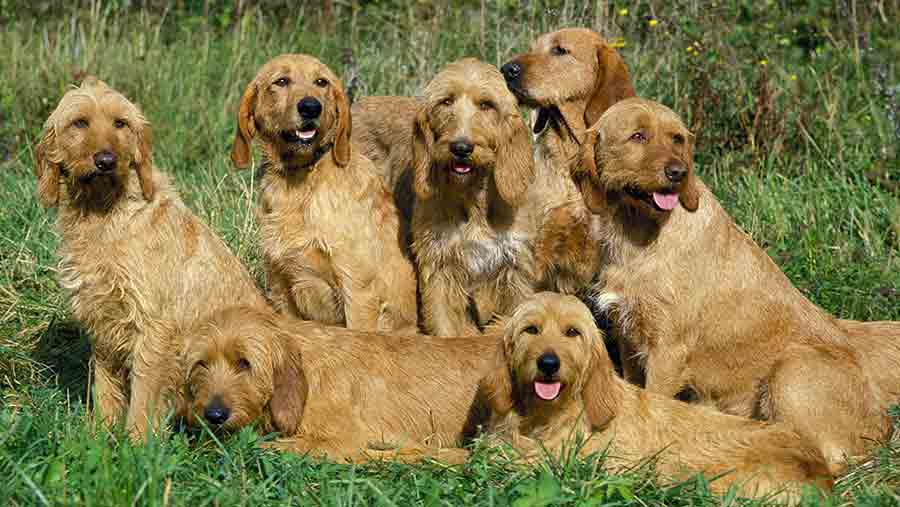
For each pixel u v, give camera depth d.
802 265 9.60
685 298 7.61
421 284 8.56
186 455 6.30
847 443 7.28
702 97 11.78
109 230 7.38
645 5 13.70
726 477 6.39
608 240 7.75
